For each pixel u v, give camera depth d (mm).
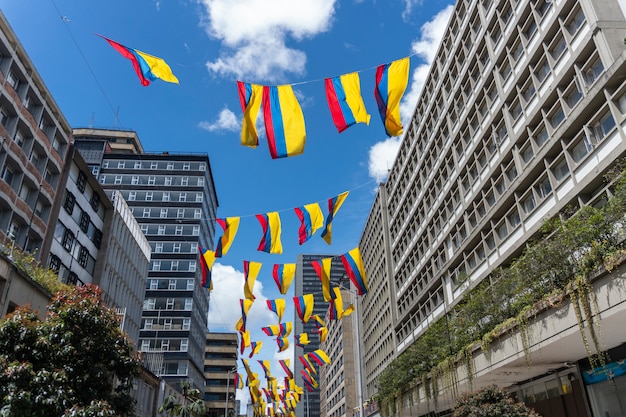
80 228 39375
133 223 51375
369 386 64250
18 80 31062
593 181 18672
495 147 28156
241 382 58094
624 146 16922
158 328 75062
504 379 20781
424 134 43219
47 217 34125
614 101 17688
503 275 18047
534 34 24141
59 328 11250
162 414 40844
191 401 48656
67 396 10094
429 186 40438
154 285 78562
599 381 16375
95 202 42938
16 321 11000
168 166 89562
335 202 21250
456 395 21328
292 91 13102
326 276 26328
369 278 67250
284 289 24922
